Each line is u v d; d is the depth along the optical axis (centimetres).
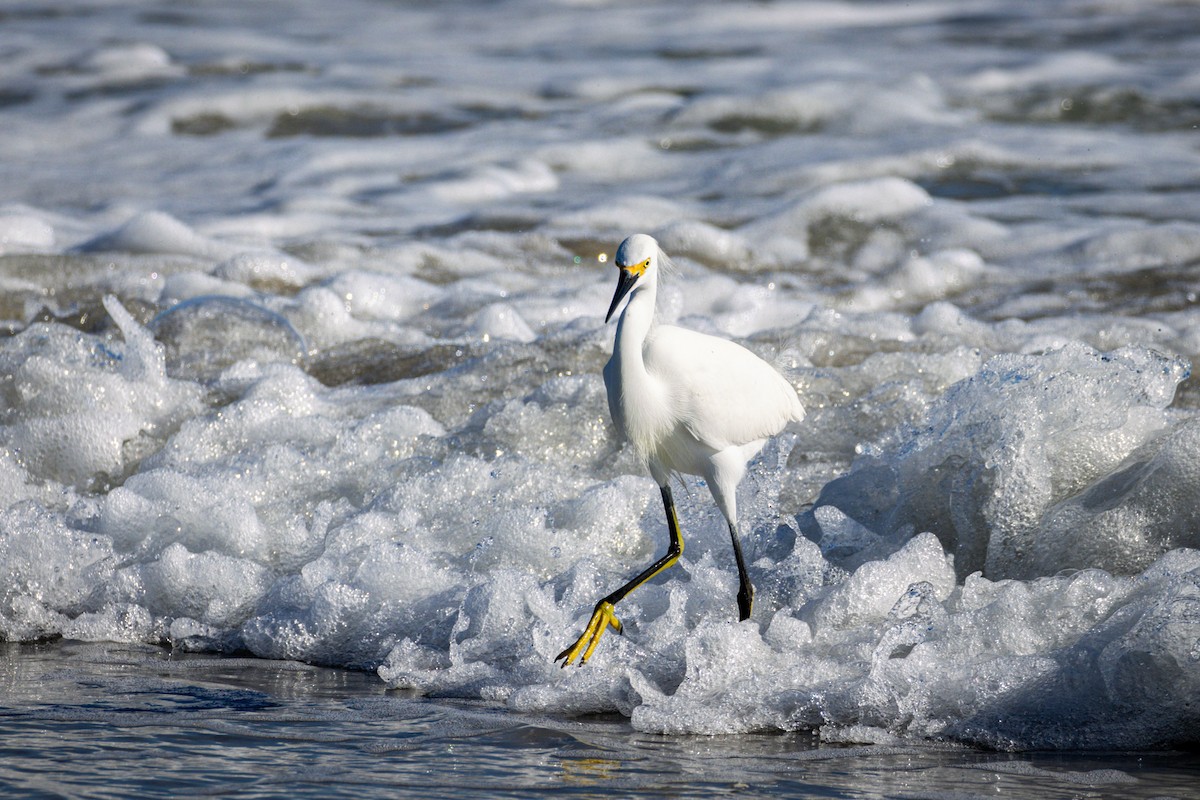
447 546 1091
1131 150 2764
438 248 2198
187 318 1722
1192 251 2062
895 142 2838
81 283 1975
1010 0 4656
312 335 1755
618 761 717
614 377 948
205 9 4866
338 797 655
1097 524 944
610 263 2139
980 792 660
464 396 1438
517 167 2794
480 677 880
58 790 662
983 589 877
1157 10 4241
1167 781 673
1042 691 755
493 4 5003
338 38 4312
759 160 2767
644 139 2959
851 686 780
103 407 1433
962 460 1049
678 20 4588
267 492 1222
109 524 1146
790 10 4666
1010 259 2112
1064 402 1024
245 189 2677
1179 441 952
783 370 1403
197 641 1005
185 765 705
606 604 887
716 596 973
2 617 1048
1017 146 2777
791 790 666
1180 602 746
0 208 2441
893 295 1959
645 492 1145
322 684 896
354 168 2800
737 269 2136
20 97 3397
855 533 1060
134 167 2850
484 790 668
